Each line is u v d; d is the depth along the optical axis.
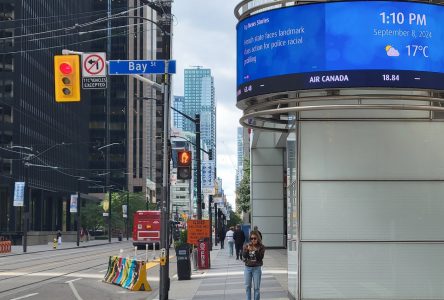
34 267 31.58
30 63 85.94
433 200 13.44
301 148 13.59
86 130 124.31
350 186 13.48
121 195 111.81
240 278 21.64
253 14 12.84
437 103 12.91
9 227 78.19
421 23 12.02
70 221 105.19
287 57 12.20
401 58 11.84
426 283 13.29
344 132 13.56
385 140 13.52
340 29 11.91
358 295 13.30
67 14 99.06
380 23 11.88
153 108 163.12
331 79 11.85
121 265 21.78
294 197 13.94
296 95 12.98
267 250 39.22
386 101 13.55
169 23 18.61
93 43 131.00
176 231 71.50
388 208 13.44
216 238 56.22
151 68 16.11
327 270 13.38
